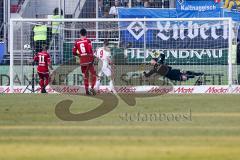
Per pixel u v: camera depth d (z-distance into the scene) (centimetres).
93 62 8100
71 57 9588
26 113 5578
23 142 3806
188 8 10731
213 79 9438
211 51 9494
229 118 5109
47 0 11206
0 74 9462
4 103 6600
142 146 3619
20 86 9206
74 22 9744
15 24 9931
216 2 10750
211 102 6662
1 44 10256
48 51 9706
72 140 3875
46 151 3469
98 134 4156
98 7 11019
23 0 11212
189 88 9006
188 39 9519
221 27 9512
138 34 9550
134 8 10619
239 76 9438
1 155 3350
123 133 4200
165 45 9538
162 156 3291
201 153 3381
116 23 9706
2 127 4578
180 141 3806
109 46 9462
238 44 9981
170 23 9538
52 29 9819
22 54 9500
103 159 3206
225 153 3384
